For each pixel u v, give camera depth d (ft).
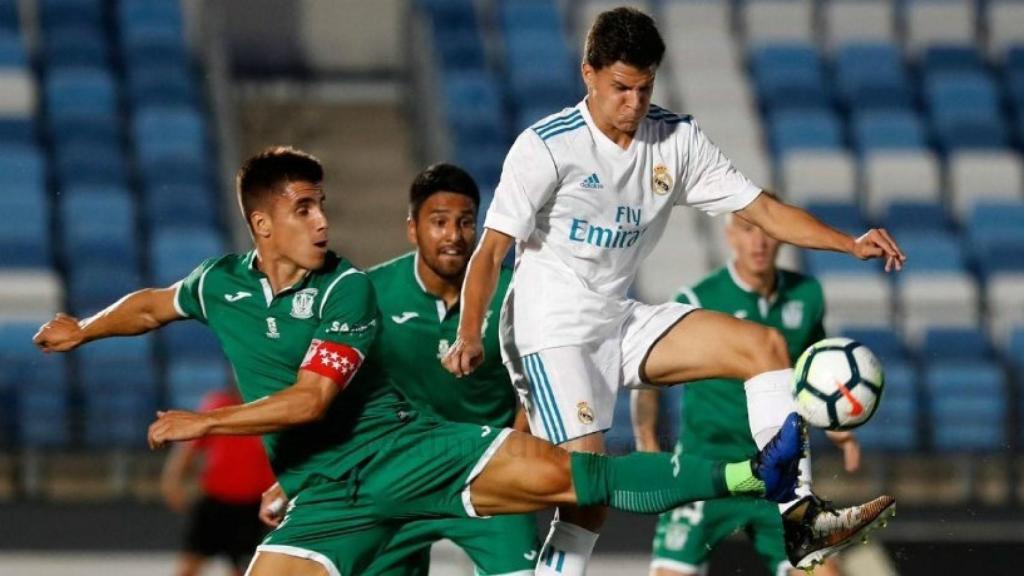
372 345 66.64
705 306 92.22
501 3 218.38
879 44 217.77
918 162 200.03
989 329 179.83
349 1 223.51
